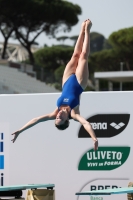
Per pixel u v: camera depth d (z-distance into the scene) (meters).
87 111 22.69
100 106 22.61
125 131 22.38
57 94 23.20
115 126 22.44
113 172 22.42
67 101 17.64
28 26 128.38
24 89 92.50
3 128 23.75
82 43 18.77
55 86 101.00
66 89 18.02
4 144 23.72
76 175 22.86
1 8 123.81
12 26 126.38
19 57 166.88
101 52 132.50
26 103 23.53
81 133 22.84
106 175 22.50
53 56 139.62
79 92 17.98
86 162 22.77
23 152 23.48
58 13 129.12
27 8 124.81
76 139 22.91
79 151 22.86
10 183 23.55
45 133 23.27
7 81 87.94
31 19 127.12
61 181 23.03
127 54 128.88
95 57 133.62
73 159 22.91
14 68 93.12
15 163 23.55
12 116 23.67
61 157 23.06
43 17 127.75
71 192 22.86
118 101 22.47
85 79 18.06
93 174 22.66
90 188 22.69
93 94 22.64
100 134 22.58
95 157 22.66
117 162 22.41
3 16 124.81
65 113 17.30
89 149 22.73
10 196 21.05
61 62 140.88
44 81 100.38
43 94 23.33
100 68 134.25
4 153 23.70
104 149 22.56
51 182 23.11
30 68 99.94
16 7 124.38
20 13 125.19
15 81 90.69
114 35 126.12
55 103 23.19
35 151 23.36
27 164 23.44
